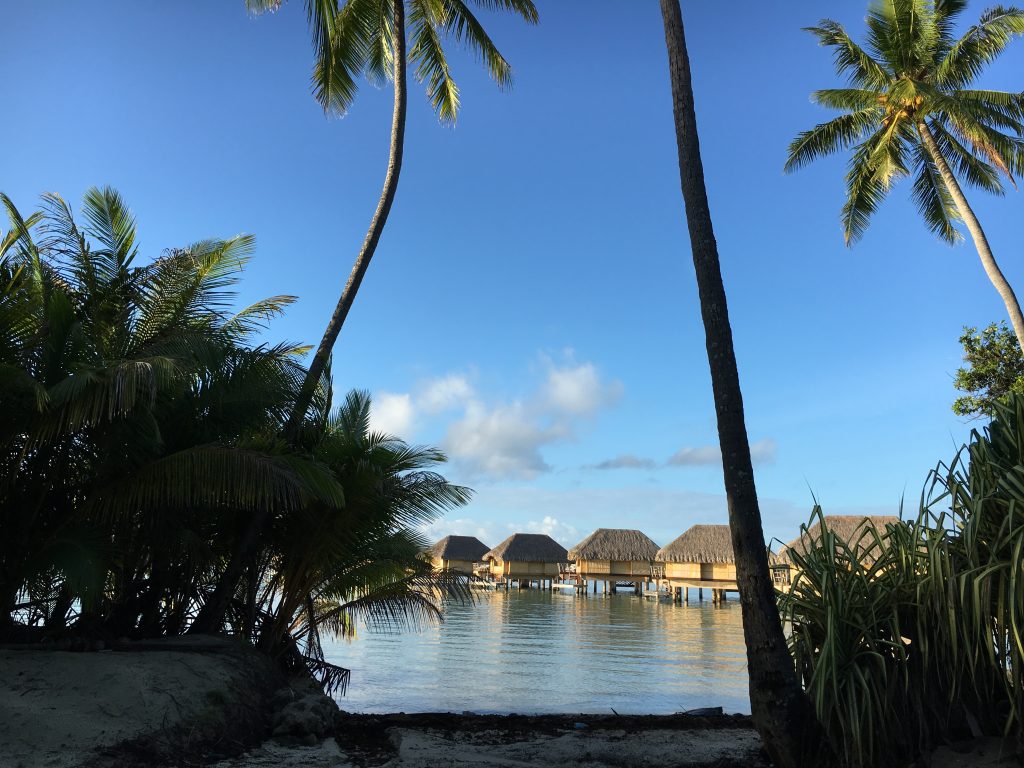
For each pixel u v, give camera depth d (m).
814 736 5.36
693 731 8.59
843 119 22.67
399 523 10.56
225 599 9.70
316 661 10.83
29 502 7.80
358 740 8.13
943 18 21.16
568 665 22.44
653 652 27.02
